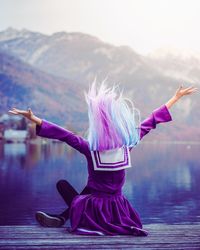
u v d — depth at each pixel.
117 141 3.14
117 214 3.22
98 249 2.90
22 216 10.50
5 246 3.00
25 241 3.12
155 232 3.41
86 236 3.19
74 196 3.43
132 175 17.84
